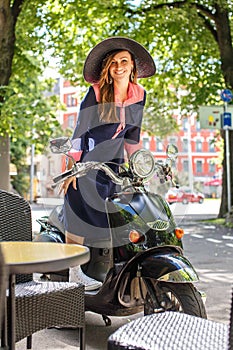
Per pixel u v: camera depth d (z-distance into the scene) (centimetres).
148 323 288
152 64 488
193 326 285
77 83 1827
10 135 1622
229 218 1694
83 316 379
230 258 979
